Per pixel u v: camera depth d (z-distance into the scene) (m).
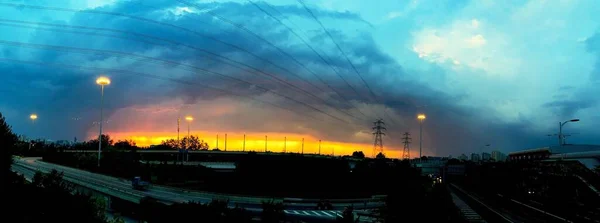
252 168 101.00
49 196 27.25
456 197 108.69
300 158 104.94
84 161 117.75
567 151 96.69
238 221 29.44
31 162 120.44
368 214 65.50
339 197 92.00
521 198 97.94
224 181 99.50
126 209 68.50
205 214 28.81
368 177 106.19
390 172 107.31
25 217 25.41
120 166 110.88
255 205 73.94
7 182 27.05
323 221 59.59
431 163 131.25
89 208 28.95
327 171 104.81
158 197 70.88
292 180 98.44
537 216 70.44
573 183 69.56
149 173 105.12
